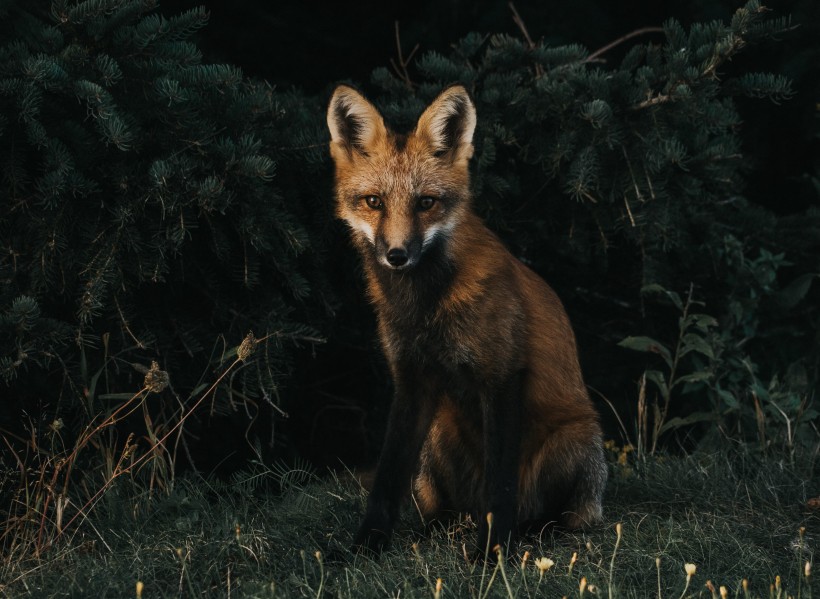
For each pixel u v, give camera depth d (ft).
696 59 30.60
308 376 42.34
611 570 21.71
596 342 42.04
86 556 25.22
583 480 29.04
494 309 27.32
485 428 27.76
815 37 38.52
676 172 33.09
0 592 22.58
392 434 28.37
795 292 37.68
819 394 38.24
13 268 26.81
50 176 25.29
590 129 31.60
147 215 28.22
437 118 28.45
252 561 24.40
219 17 45.78
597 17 43.21
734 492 30.17
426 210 27.68
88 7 26.43
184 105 27.50
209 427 36.68
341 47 48.19
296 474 34.09
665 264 36.19
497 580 23.41
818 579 23.18
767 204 45.50
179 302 32.14
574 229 34.88
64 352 29.22
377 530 26.86
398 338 28.32
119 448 32.45
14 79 24.90
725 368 37.99
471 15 44.55
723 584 22.85
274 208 28.78
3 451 28.60
